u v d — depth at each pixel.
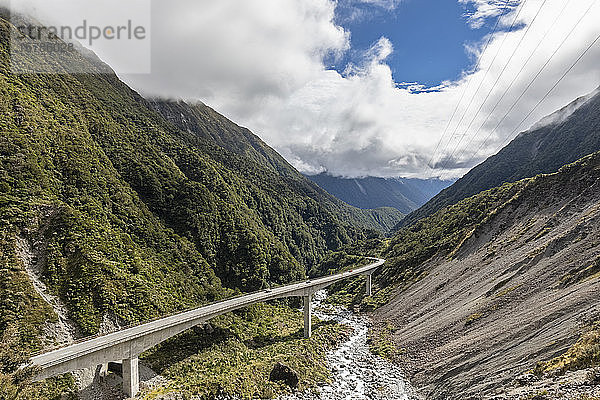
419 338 75.88
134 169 113.31
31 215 68.75
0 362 35.31
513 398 37.44
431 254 131.00
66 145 92.62
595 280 56.09
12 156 76.12
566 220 87.81
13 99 89.25
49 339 53.50
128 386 54.16
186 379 59.91
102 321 60.81
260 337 85.94
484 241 109.00
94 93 139.88
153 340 59.66
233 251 122.38
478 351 57.06
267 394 58.56
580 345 40.34
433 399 53.22
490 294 75.62
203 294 90.25
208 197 128.62
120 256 77.81
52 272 63.41
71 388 49.53
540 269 71.75
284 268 132.38
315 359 75.00
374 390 60.47
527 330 54.06
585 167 100.56
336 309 124.44
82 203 83.38
